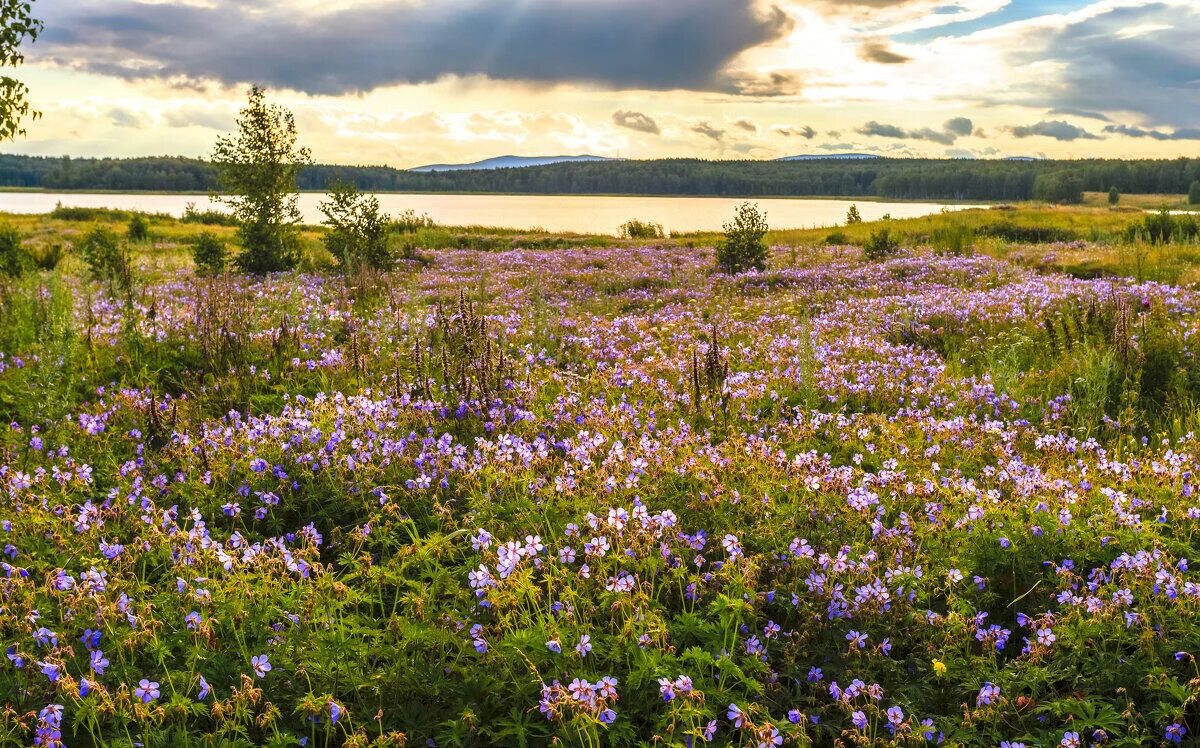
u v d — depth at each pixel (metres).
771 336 12.69
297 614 4.20
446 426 7.23
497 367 8.22
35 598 4.22
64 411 7.54
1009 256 26.09
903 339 13.19
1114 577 4.90
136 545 4.79
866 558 4.75
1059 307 13.88
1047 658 4.27
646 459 6.01
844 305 16.19
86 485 5.96
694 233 49.38
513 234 43.34
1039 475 6.14
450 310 13.40
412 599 4.24
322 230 45.22
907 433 7.77
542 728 3.57
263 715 3.45
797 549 4.77
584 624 4.09
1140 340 10.22
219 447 6.37
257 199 23.22
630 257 30.06
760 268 24.86
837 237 39.00
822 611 4.46
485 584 4.16
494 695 3.75
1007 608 4.92
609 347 11.29
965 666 4.16
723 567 4.52
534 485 5.63
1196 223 33.66
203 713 3.59
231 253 25.78
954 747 3.61
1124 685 4.04
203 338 9.85
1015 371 9.52
